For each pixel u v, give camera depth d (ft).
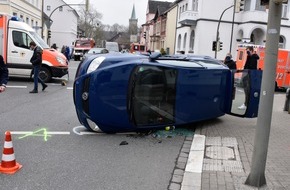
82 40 154.81
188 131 26.22
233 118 31.89
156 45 229.25
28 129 25.25
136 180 16.60
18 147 20.81
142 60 24.06
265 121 15.06
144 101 24.07
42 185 15.56
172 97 25.00
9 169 16.75
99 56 24.25
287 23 128.57
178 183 16.44
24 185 15.47
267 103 14.89
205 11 129.80
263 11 123.54
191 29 140.67
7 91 44.19
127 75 23.24
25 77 58.80
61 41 257.34
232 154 20.81
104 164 18.58
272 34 14.44
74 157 19.47
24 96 40.91
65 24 256.32
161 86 24.49
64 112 32.19
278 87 69.46
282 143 23.48
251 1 124.16
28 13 130.31
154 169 18.17
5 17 51.70
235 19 130.93
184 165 18.94
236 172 17.75
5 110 31.99
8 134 16.94
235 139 24.22
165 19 202.49
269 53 14.58
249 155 20.68
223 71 27.61
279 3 14.15
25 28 53.01
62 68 54.44
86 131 25.25
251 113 28.48
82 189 15.31
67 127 26.30
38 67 43.88
